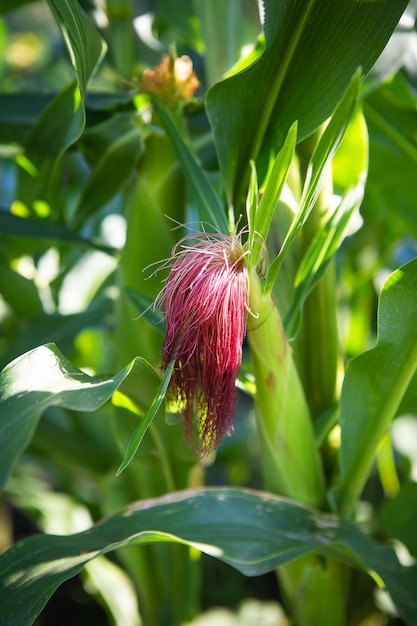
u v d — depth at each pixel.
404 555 1.33
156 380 0.90
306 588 1.08
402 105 1.17
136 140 1.08
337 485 1.03
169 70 1.02
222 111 0.94
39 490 1.55
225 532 0.98
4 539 1.67
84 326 1.22
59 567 0.93
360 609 1.23
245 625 1.44
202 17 1.13
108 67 1.32
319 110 0.95
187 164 0.99
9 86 2.22
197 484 1.10
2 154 1.41
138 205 1.05
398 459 1.54
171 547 1.22
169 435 1.02
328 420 1.05
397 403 0.97
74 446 1.25
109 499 1.27
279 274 1.03
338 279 1.49
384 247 1.39
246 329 0.93
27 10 3.07
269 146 0.97
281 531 0.99
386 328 0.93
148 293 1.07
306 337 1.07
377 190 1.23
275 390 0.96
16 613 0.90
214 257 0.87
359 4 0.91
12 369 0.87
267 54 0.91
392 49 1.04
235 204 0.99
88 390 0.84
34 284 1.30
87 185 1.09
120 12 1.28
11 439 0.83
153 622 1.26
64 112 1.07
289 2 0.89
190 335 0.87
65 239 1.14
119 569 1.39
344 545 0.99
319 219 1.03
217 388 0.87
